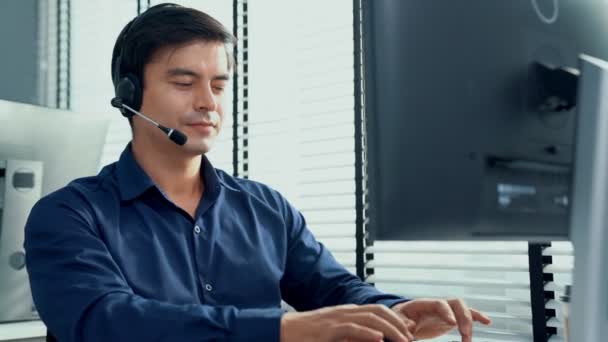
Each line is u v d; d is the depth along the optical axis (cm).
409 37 73
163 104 120
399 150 73
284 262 134
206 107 120
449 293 203
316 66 236
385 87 73
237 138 251
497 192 70
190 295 118
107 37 311
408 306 97
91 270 104
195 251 123
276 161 244
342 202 226
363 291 124
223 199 133
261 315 86
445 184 71
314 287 135
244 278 125
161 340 89
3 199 167
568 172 72
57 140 181
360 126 215
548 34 74
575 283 64
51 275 104
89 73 318
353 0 220
